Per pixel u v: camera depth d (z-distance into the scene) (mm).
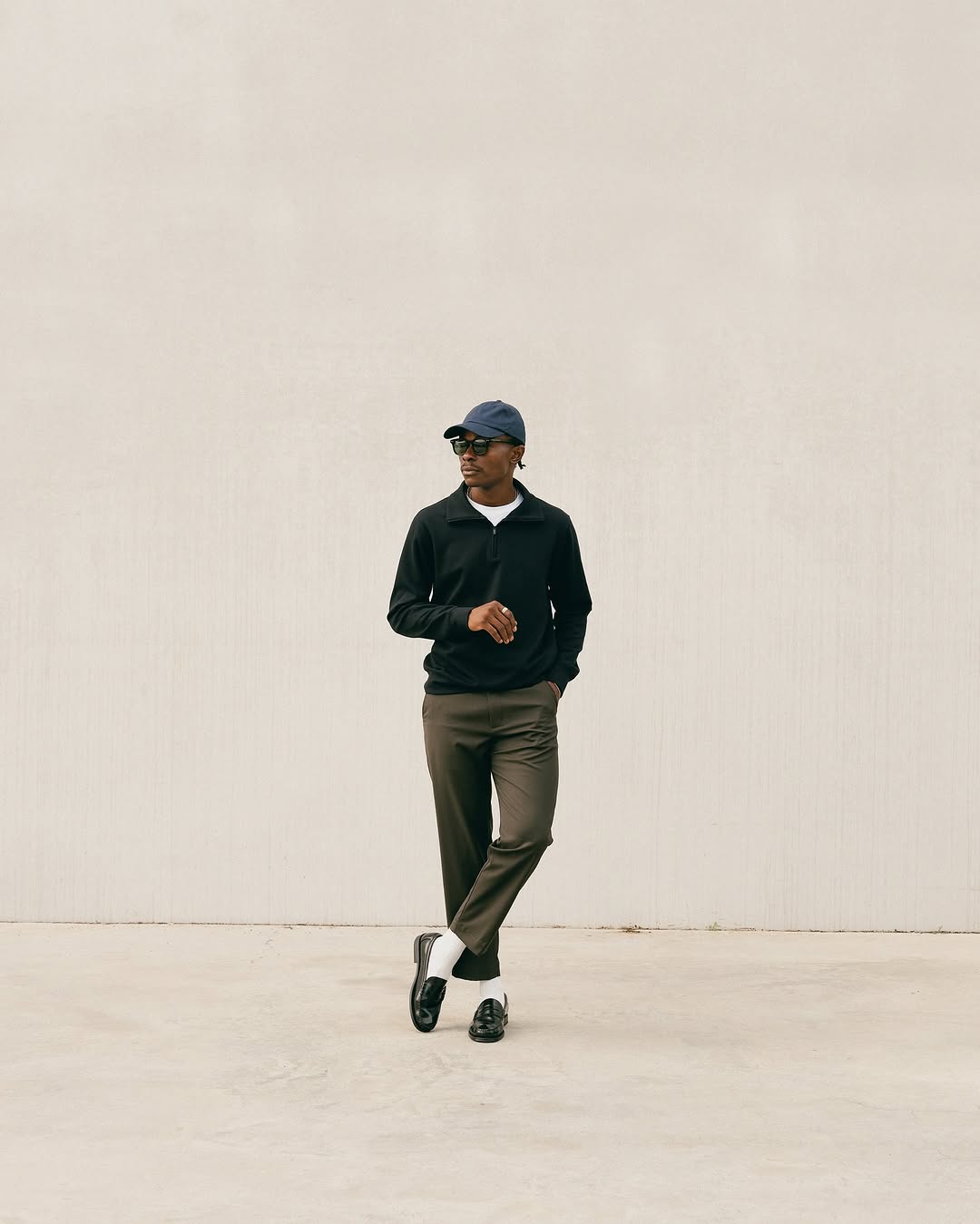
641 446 4840
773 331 4832
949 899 4824
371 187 4859
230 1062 3232
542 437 4844
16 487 4887
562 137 4840
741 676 4840
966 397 4820
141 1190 2463
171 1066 3203
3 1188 2477
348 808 4887
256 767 4891
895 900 4832
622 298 4848
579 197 4844
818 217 4828
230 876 4895
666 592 4840
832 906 4840
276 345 4875
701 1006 3807
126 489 4883
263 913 4891
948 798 4828
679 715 4840
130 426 4879
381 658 4875
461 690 3516
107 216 4867
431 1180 2514
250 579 4879
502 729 3500
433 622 3436
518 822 3398
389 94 4863
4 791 4910
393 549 4871
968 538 4816
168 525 4879
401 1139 2721
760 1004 3824
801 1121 2838
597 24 4840
